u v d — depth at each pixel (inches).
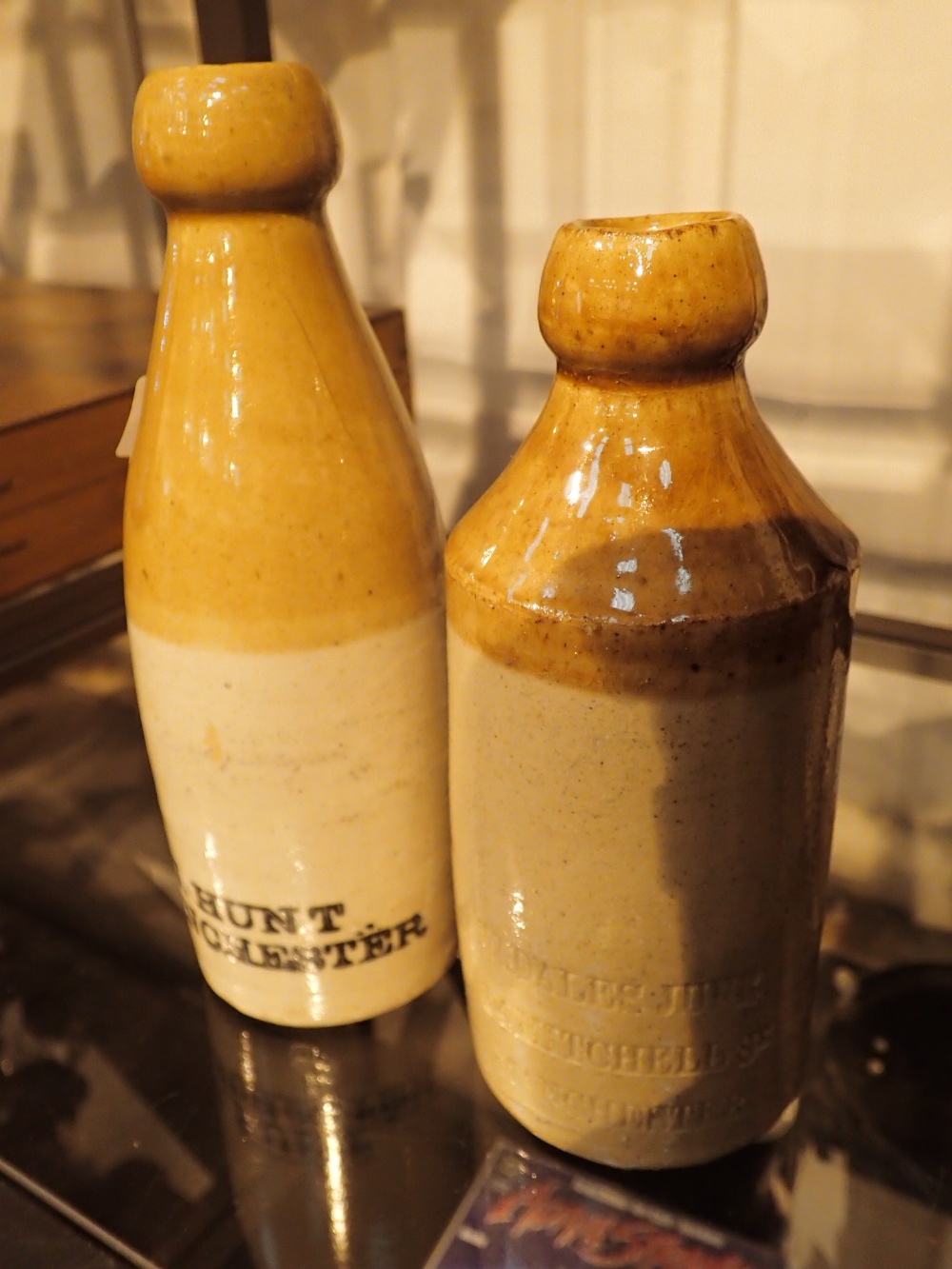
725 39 18.5
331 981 15.8
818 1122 15.9
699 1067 12.9
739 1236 13.9
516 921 12.6
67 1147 16.1
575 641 10.6
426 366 24.0
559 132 20.6
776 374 20.1
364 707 13.9
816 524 11.2
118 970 19.4
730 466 10.6
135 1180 15.6
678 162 19.7
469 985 14.3
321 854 14.6
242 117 11.8
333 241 13.4
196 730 13.8
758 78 18.5
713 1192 14.4
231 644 13.1
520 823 11.9
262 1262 14.2
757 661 10.7
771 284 19.6
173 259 12.8
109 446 18.7
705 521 10.5
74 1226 14.9
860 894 21.7
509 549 11.1
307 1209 14.9
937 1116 16.1
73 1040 18.0
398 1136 15.7
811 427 20.2
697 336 10.1
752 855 11.7
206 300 12.6
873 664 21.0
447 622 12.3
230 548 12.8
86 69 26.7
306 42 22.7
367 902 15.2
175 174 12.0
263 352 12.6
